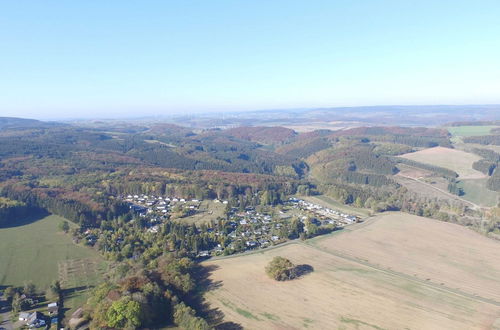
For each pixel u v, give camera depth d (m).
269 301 130.00
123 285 125.25
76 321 114.69
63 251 174.88
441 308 127.19
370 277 150.75
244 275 150.88
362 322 117.38
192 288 135.38
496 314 124.00
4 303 127.56
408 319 119.69
